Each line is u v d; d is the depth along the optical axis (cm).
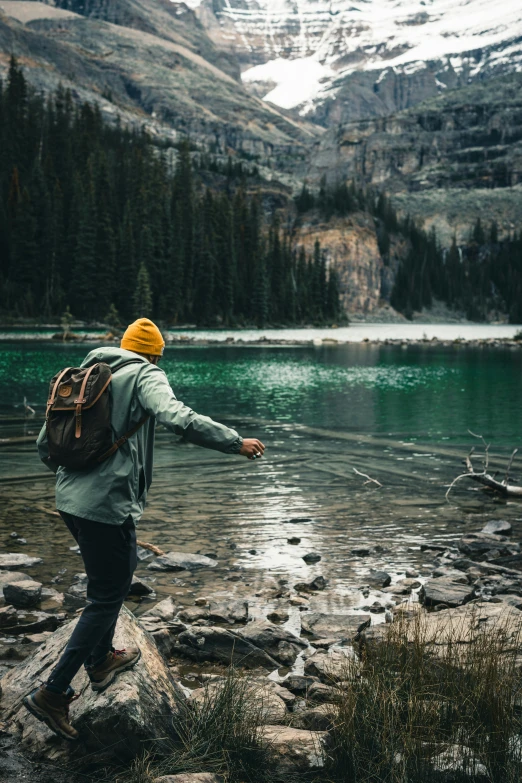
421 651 404
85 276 11644
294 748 345
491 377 3772
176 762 335
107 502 328
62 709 339
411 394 2811
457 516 949
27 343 6800
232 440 322
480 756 331
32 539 794
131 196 14525
